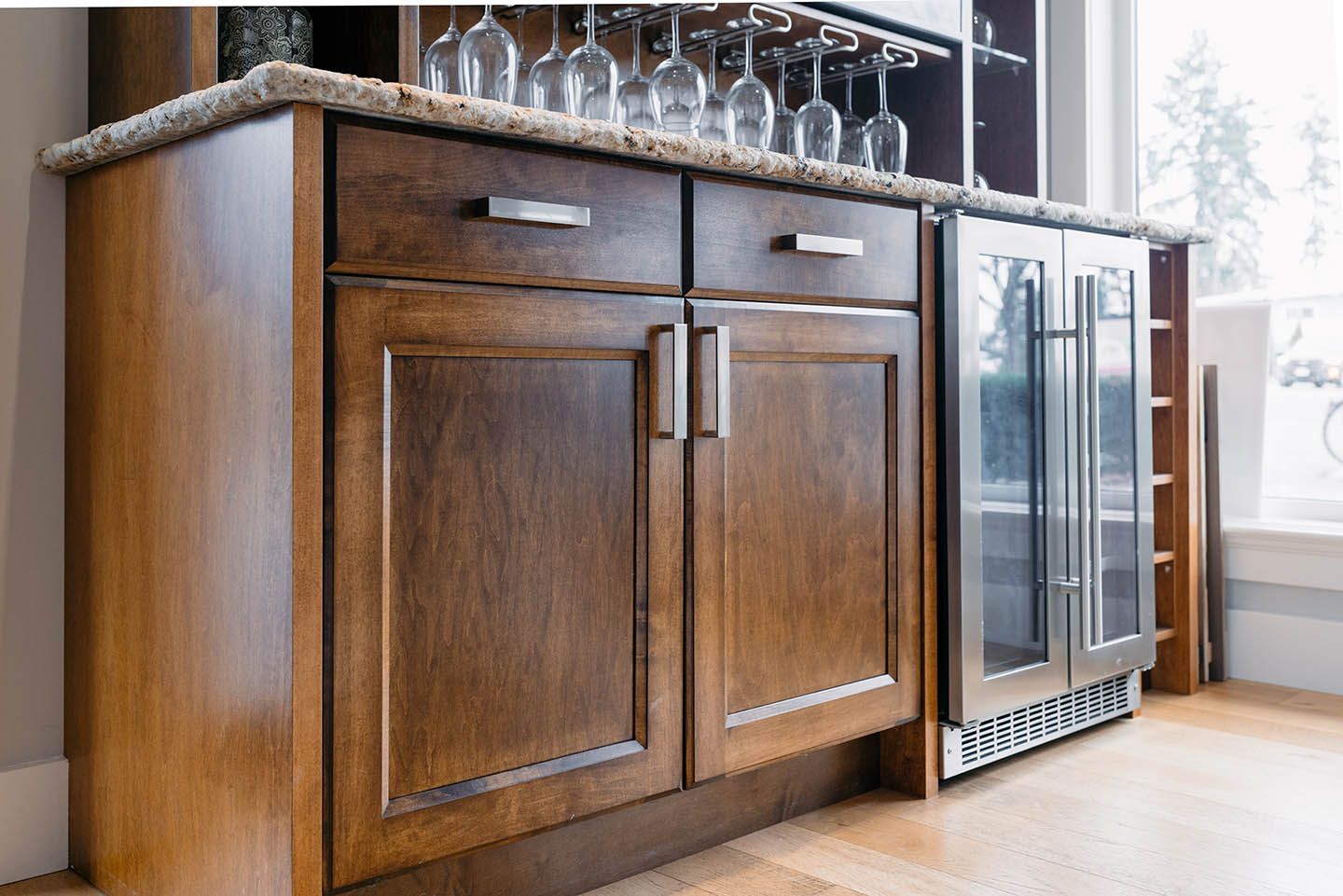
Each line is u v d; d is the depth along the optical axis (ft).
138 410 4.73
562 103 5.49
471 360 4.33
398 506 4.14
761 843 5.63
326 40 5.50
